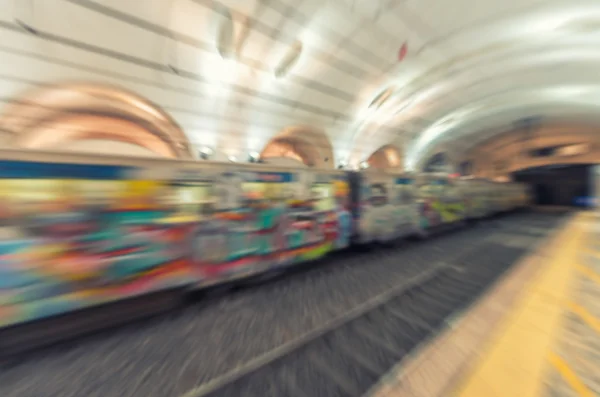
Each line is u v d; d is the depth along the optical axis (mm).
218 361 4934
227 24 9312
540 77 18984
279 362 4891
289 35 10531
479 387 4039
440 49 14172
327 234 11141
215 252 7734
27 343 5195
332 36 11156
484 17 12055
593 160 36656
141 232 6434
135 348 5363
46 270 5289
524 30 13109
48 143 10328
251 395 4121
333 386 4266
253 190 8625
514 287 8234
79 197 5637
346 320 6418
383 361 4844
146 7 7973
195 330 6039
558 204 40719
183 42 9375
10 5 6871
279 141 16703
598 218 26875
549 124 31078
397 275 9758
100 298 5879
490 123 29062
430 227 17406
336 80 14070
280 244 9406
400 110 19641
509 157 41812
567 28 13047
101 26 8070
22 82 8578
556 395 3846
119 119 11148
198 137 13539
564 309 6566
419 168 28656
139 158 6418
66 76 8992
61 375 4598
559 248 13508
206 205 7547
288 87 13195
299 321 6406
